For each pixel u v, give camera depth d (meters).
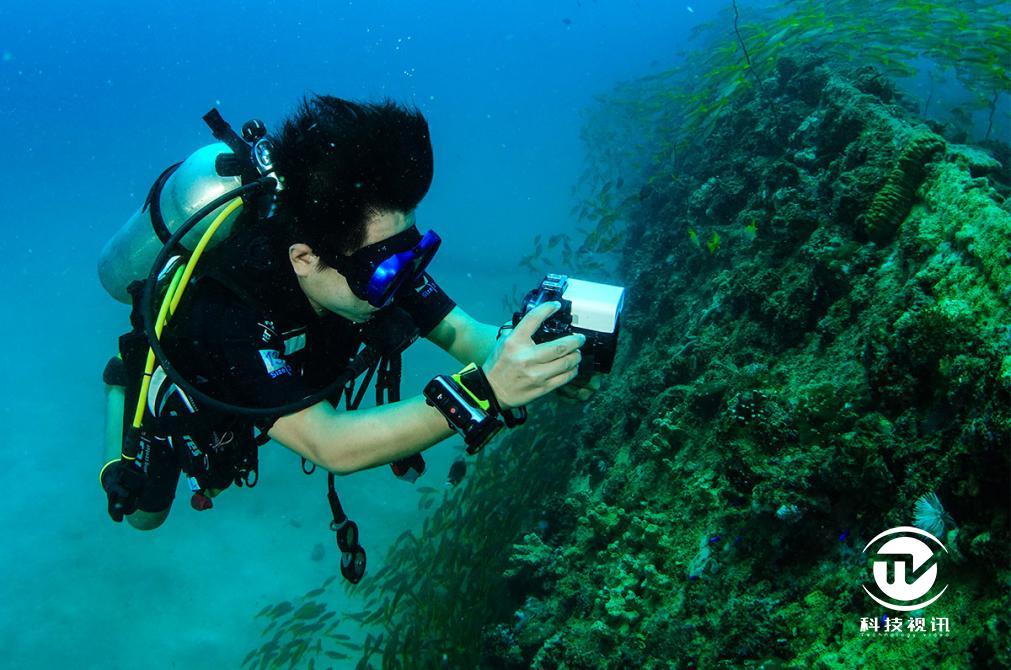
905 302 2.36
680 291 6.52
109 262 2.31
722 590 2.47
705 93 9.03
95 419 13.12
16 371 15.51
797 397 2.49
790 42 7.85
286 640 7.25
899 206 2.93
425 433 1.41
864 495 2.03
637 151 16.59
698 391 3.50
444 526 6.90
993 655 1.42
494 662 4.16
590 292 1.74
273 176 1.66
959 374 1.83
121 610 8.09
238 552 8.76
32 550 9.32
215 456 1.86
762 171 6.29
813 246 3.31
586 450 5.65
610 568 3.45
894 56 7.30
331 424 1.49
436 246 1.69
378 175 1.47
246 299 1.62
